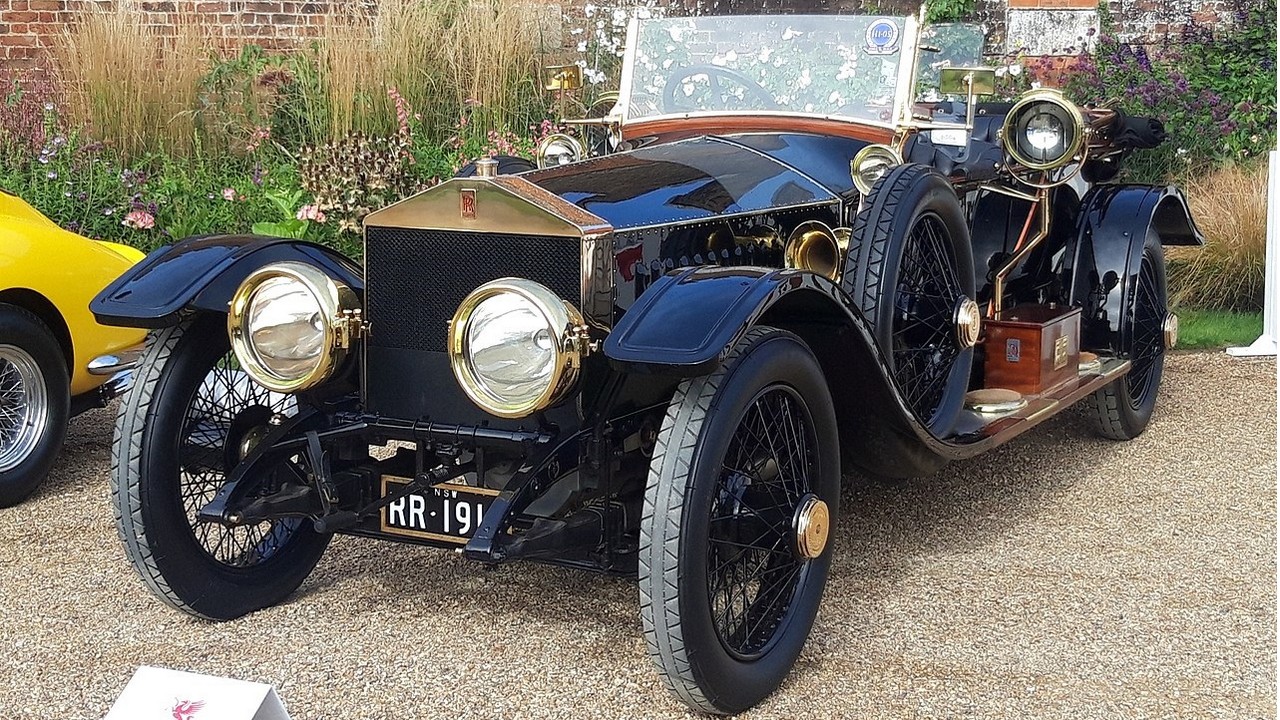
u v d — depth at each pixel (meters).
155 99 7.91
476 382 2.88
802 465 3.08
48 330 4.50
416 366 3.12
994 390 4.29
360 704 2.94
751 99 4.30
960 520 4.27
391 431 3.13
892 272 3.52
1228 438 5.29
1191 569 3.80
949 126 4.19
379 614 3.47
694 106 4.38
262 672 3.11
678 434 2.75
